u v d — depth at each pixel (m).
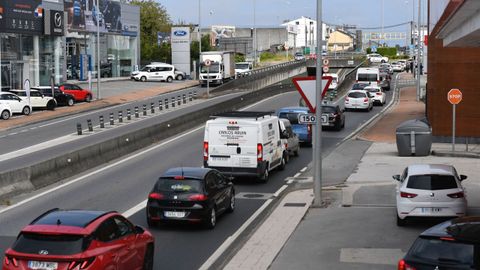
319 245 15.36
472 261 8.84
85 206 20.30
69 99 54.09
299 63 103.88
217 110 48.44
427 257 9.12
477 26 15.60
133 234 12.20
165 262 14.28
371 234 16.31
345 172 26.72
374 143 35.91
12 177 21.88
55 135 38.38
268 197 22.31
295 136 31.67
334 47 176.88
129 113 46.22
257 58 127.56
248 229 17.64
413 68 94.94
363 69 72.38
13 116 46.78
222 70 76.62
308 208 19.97
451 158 30.02
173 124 39.44
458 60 34.84
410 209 16.70
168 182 17.53
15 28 58.44
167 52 104.06
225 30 161.38
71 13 74.44
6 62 58.09
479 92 34.75
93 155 28.25
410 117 48.25
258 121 24.22
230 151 24.25
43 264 10.37
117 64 86.56
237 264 13.80
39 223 11.05
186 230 17.50
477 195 20.91
